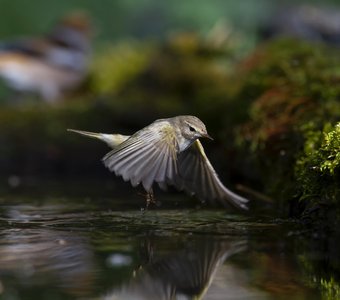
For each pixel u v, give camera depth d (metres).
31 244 8.16
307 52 14.15
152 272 6.95
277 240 8.37
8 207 11.20
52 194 12.93
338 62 13.30
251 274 6.91
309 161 9.10
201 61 19.34
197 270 7.04
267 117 11.95
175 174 7.60
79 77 20.69
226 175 13.77
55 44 20.83
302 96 11.60
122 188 13.85
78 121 17.75
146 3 26.50
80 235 8.70
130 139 7.70
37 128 17.70
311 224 8.83
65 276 6.77
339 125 8.80
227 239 8.39
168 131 7.86
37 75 20.25
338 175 8.59
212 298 6.18
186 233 8.77
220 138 15.40
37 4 26.62
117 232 8.87
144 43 22.38
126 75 20.42
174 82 18.89
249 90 13.83
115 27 27.06
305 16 20.64
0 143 17.45
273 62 13.98
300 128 10.38
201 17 25.20
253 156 11.80
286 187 10.00
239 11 24.92
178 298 6.16
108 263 7.29
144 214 10.24
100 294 6.25
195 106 17.20
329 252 7.77
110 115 17.77
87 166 17.14
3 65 20.09
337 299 6.11
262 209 10.34
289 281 6.66
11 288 6.37
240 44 22.39
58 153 17.28
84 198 12.34
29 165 17.28
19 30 26.23
